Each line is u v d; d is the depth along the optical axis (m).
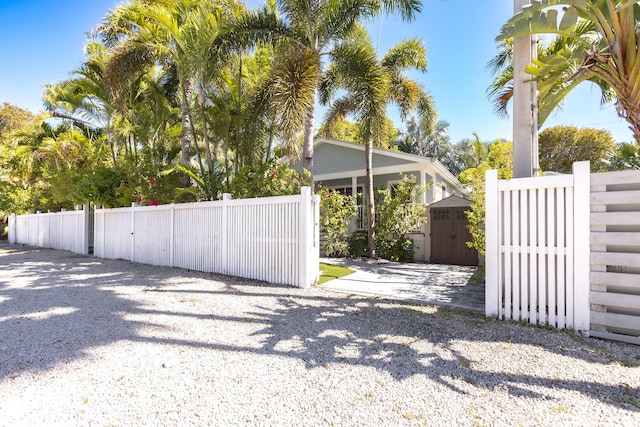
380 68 7.78
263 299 4.83
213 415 1.98
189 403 2.12
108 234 10.12
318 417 1.96
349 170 12.80
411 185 10.61
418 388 2.28
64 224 13.10
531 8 3.57
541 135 22.56
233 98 9.69
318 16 7.79
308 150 7.95
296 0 7.57
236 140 9.07
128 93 9.80
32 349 3.01
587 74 3.86
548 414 1.95
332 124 11.34
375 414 1.98
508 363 2.64
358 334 3.37
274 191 7.27
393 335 3.33
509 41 6.86
